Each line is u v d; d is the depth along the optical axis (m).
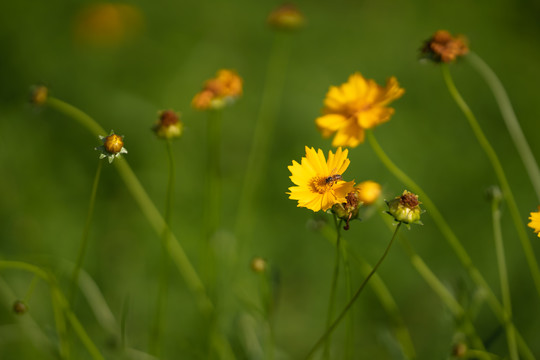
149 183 1.27
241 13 1.79
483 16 1.84
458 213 1.29
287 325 1.21
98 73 1.50
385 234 1.25
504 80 1.60
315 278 1.23
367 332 1.19
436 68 1.62
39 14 1.60
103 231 1.22
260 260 0.99
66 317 0.98
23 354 1.06
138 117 1.33
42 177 1.24
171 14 1.75
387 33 1.79
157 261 1.22
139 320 1.16
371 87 0.98
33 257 1.07
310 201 0.92
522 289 1.20
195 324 1.17
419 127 1.46
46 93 1.02
